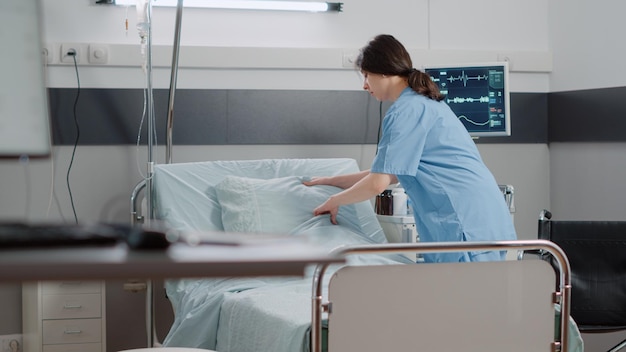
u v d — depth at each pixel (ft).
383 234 10.19
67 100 11.32
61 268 2.17
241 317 7.40
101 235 2.57
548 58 12.91
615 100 11.69
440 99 8.59
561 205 12.91
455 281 6.19
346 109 12.28
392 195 10.68
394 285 6.02
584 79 12.32
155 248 2.49
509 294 6.36
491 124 11.64
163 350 6.54
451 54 12.52
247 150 12.03
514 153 13.03
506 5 12.85
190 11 11.71
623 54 11.55
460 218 8.10
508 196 10.97
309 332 6.13
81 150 11.43
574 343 6.74
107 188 11.51
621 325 9.57
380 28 12.37
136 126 11.56
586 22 12.25
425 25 12.55
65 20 11.27
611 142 11.77
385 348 6.03
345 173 10.88
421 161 8.31
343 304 5.90
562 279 6.42
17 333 11.45
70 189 11.41
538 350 6.49
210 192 10.29
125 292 11.68
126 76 11.51
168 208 9.98
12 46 2.70
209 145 11.90
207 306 8.05
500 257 8.21
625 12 11.50
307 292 7.77
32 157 2.71
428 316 6.13
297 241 2.80
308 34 12.12
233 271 2.34
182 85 11.73
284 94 12.07
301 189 10.25
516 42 12.91
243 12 11.88
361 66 8.70
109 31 11.42
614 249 9.58
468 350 6.27
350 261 9.09
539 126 13.08
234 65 11.77
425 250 5.99
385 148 8.21
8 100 2.68
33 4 2.73
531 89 13.04
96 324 10.59
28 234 2.52
